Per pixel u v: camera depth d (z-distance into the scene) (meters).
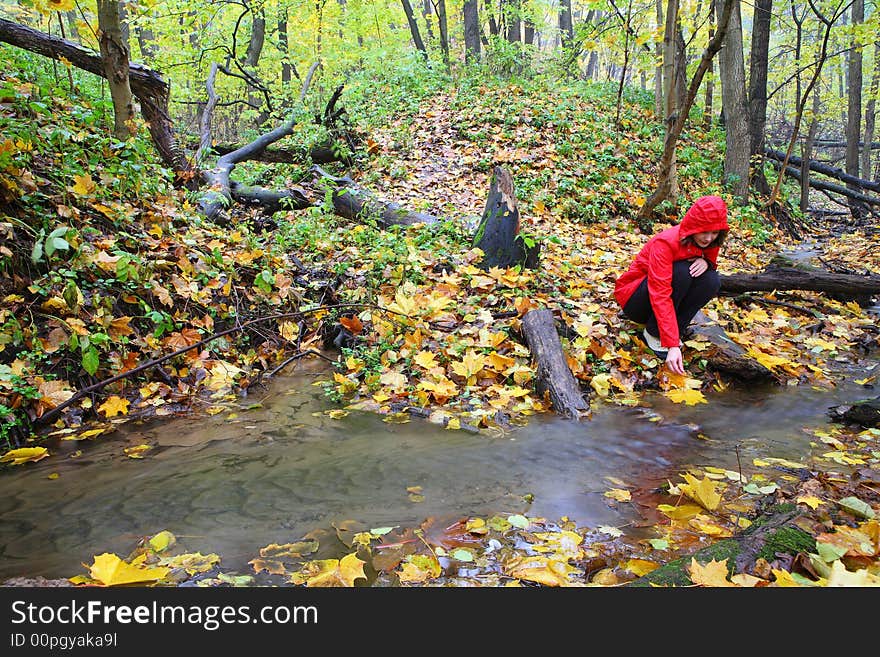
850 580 1.55
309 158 8.28
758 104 12.20
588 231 7.35
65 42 5.52
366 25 17.69
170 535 1.89
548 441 2.79
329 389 3.45
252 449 2.64
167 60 11.18
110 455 2.55
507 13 17.81
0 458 2.51
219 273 4.07
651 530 1.99
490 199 5.14
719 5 11.02
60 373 3.04
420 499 2.18
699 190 10.40
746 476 2.40
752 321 4.71
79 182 3.80
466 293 4.59
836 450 2.70
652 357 3.86
